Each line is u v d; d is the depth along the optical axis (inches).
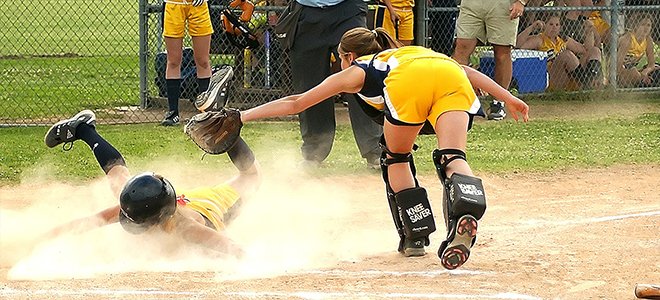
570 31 971.9
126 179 473.4
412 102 382.9
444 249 352.5
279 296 342.3
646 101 965.2
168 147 716.0
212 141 403.2
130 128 807.7
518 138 767.7
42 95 991.6
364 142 645.9
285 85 885.2
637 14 989.2
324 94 390.3
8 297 341.7
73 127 488.7
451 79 384.2
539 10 919.7
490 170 645.9
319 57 658.8
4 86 1053.2
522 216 512.1
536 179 621.6
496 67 861.2
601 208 531.2
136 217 390.9
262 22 885.2
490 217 510.3
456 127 375.6
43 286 358.3
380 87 391.9
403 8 868.0
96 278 370.3
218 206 439.2
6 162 655.8
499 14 833.5
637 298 342.6
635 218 497.0
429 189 589.3
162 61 912.3
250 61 906.1
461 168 366.6
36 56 1350.9
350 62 417.1
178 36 800.9
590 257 409.7
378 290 353.4
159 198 390.6
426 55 392.5
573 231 468.1
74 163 655.1
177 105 824.9
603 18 976.3
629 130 803.4
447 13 928.9
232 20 791.7
